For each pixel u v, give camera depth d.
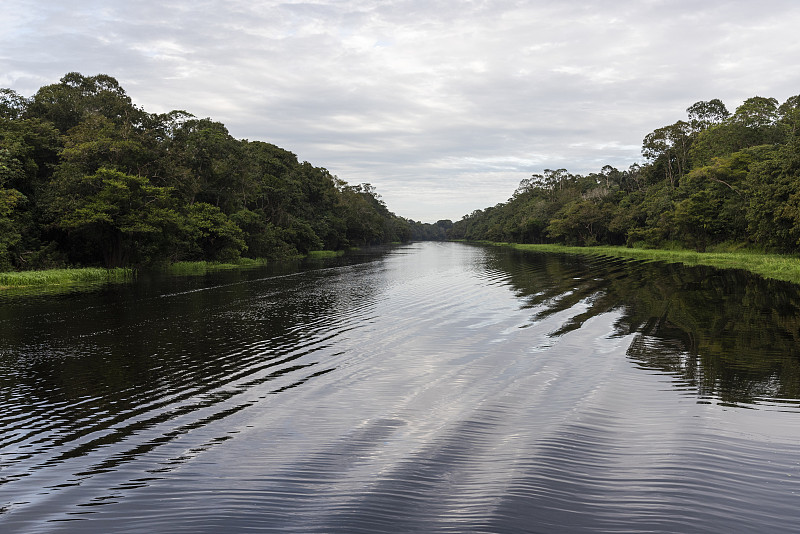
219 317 18.78
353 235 117.94
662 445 7.39
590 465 6.82
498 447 7.41
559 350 13.32
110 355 12.91
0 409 9.10
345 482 6.45
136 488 6.37
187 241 50.47
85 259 44.22
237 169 61.41
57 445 7.61
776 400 9.23
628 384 10.29
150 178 46.31
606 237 98.00
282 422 8.43
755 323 16.33
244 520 5.64
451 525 5.48
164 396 9.75
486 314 19.33
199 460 7.09
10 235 34.78
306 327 16.75
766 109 70.00
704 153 78.06
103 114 52.22
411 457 7.12
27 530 5.52
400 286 30.30
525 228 130.00
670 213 67.00
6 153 36.22
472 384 10.46
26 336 15.30
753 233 51.00
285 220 78.62
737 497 5.97
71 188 39.62
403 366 11.87
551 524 5.47
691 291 24.88
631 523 5.48
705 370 11.19
